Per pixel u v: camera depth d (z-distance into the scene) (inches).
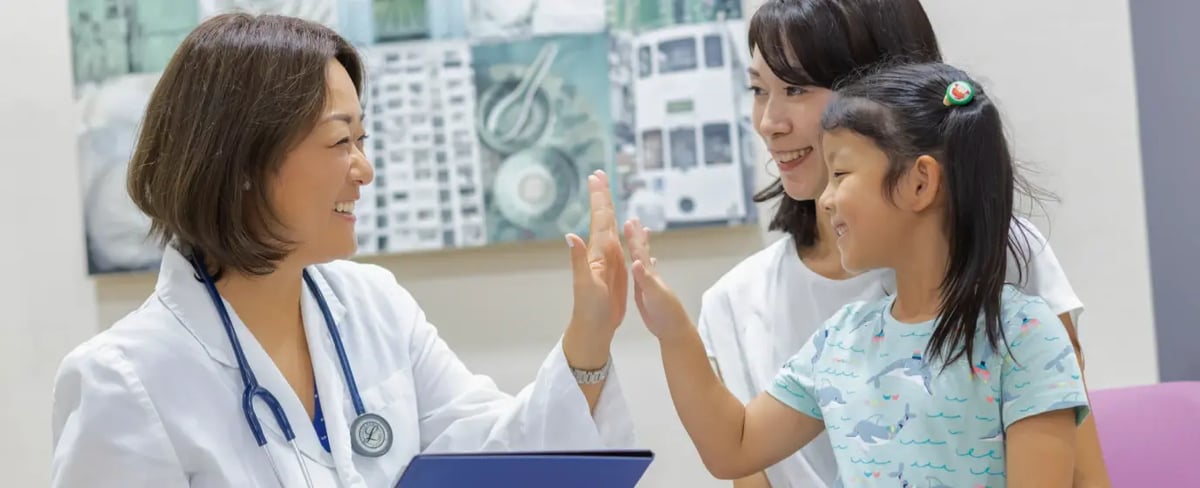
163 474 41.8
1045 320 42.1
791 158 53.8
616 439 49.6
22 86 85.4
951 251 43.0
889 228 43.8
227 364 44.9
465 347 83.5
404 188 82.1
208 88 43.6
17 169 85.4
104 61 83.4
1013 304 43.0
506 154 81.8
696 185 80.4
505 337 83.2
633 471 37.9
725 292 60.4
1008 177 43.3
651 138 80.8
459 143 82.0
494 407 52.0
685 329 48.8
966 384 41.8
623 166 81.1
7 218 85.4
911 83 44.2
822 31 51.0
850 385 45.3
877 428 43.5
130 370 42.6
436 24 82.1
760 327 58.4
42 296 85.4
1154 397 59.3
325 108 44.4
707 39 80.4
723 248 81.7
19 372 85.7
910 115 43.2
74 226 85.2
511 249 83.0
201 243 44.3
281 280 47.1
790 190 54.4
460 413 51.9
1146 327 79.1
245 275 45.5
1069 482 40.7
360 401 47.8
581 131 81.4
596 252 49.6
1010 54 80.0
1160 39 78.0
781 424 48.3
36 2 85.4
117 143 83.3
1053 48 79.5
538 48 81.6
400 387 49.8
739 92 80.3
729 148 80.2
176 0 83.0
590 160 81.3
